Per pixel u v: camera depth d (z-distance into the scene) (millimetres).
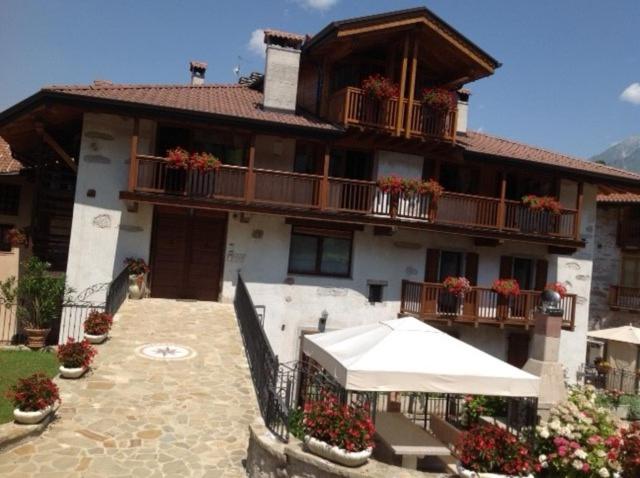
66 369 9344
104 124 14609
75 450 7312
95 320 11102
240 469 7477
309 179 15492
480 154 16766
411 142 16500
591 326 27625
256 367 10047
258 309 15719
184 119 14109
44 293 14125
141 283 14727
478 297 17016
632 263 26531
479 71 17641
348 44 15984
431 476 6957
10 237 16344
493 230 17141
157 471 7086
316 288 16203
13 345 15156
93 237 14570
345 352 8789
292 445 7359
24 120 15266
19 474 6609
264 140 16000
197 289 15672
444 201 17016
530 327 17656
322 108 17109
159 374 9953
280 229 15875
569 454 7449
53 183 18062
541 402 9578
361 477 6672
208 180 14812
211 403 9156
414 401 13438
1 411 8711
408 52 16516
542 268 18891
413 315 16500
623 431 7805
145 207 14914
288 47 16484
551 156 19859
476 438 7137
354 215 15664
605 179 18500
